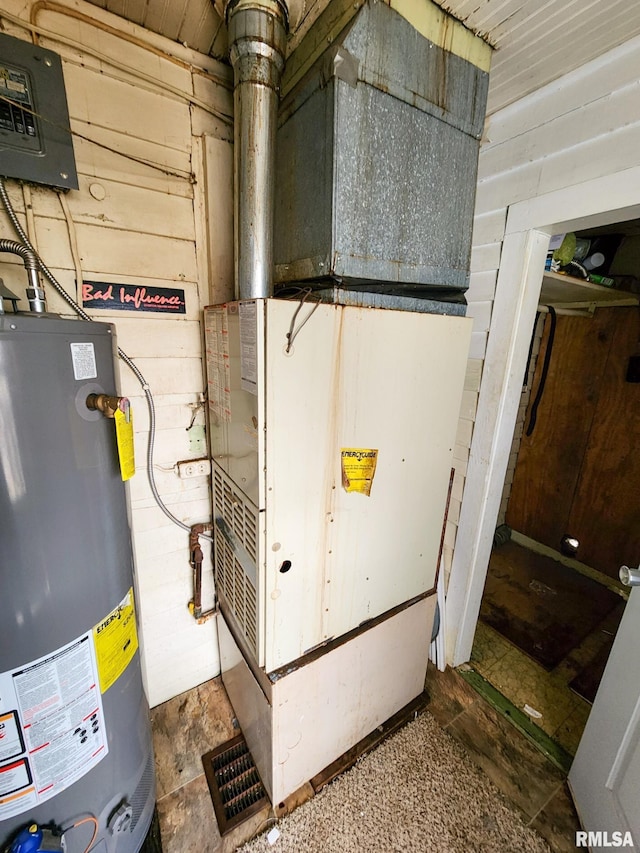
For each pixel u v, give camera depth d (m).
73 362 0.67
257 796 1.19
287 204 1.05
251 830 1.11
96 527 0.75
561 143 1.14
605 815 1.01
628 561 2.27
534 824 1.14
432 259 1.08
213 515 1.41
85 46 0.95
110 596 0.80
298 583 1.01
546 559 2.64
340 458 0.99
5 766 0.67
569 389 2.49
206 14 0.97
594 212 1.08
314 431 0.92
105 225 1.07
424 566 1.35
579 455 2.47
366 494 1.08
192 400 1.33
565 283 1.61
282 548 0.95
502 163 1.33
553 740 1.40
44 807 0.73
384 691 1.37
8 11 0.85
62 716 0.72
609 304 2.21
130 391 1.21
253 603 1.02
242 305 0.85
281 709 1.05
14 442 0.61
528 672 1.70
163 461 1.32
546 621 2.03
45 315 0.71
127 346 1.18
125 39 1.00
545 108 1.17
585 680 1.66
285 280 1.09
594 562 2.44
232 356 0.98
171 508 1.37
